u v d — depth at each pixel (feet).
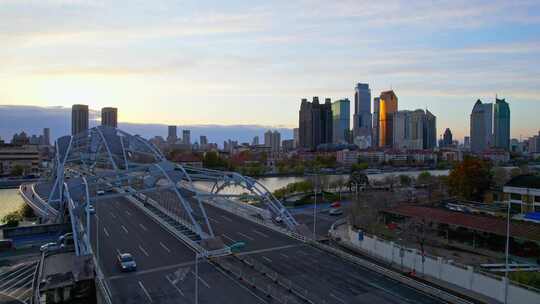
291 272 209.05
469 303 169.68
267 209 406.62
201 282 192.03
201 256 229.86
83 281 189.26
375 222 351.05
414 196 503.61
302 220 390.01
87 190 279.69
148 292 179.11
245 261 226.17
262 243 265.95
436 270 222.69
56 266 216.95
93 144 529.04
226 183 380.78
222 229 303.27
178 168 371.35
